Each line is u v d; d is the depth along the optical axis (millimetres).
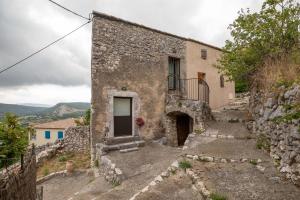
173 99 10773
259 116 7070
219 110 11711
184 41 12156
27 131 7086
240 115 9773
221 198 4070
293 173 4496
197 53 12773
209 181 4812
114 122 9578
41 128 25844
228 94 15000
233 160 5711
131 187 5672
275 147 5465
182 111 10039
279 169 4965
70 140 11750
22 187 4535
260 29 6969
